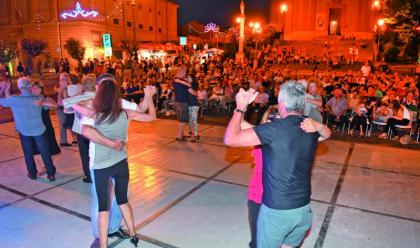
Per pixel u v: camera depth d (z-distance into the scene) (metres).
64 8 37.16
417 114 8.73
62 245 3.69
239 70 17.45
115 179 3.45
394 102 8.55
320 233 3.92
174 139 8.16
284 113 2.49
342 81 13.07
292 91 2.42
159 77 16.89
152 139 8.13
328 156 6.93
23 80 5.17
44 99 5.43
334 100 9.47
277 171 2.34
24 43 28.91
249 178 5.64
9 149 7.38
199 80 14.28
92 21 38.00
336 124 9.48
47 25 37.91
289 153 2.32
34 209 4.53
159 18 52.84
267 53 29.31
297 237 2.57
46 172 5.80
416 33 15.99
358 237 3.86
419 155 7.11
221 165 6.28
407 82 12.25
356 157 6.89
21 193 5.04
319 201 4.77
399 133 9.10
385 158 6.84
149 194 4.97
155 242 3.73
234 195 4.96
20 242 3.75
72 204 4.67
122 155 3.39
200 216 4.32
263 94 10.86
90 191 5.11
